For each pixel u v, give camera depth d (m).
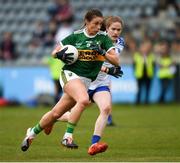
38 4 101.62
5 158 31.73
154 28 87.50
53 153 34.03
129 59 82.69
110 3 98.50
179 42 86.19
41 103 81.56
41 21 96.88
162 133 44.78
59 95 75.56
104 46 32.38
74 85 31.81
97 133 32.44
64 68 32.59
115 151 35.22
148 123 53.69
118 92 81.88
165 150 35.75
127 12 96.12
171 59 81.44
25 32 98.31
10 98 84.00
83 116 61.22
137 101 80.12
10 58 89.56
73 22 95.62
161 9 91.19
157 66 81.88
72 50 31.70
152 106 76.81
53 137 41.88
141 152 34.84
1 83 84.62
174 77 81.94
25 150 33.75
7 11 102.00
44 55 92.44
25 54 93.69
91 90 34.00
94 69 32.53
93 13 31.70
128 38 84.31
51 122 33.09
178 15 88.75
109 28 37.12
